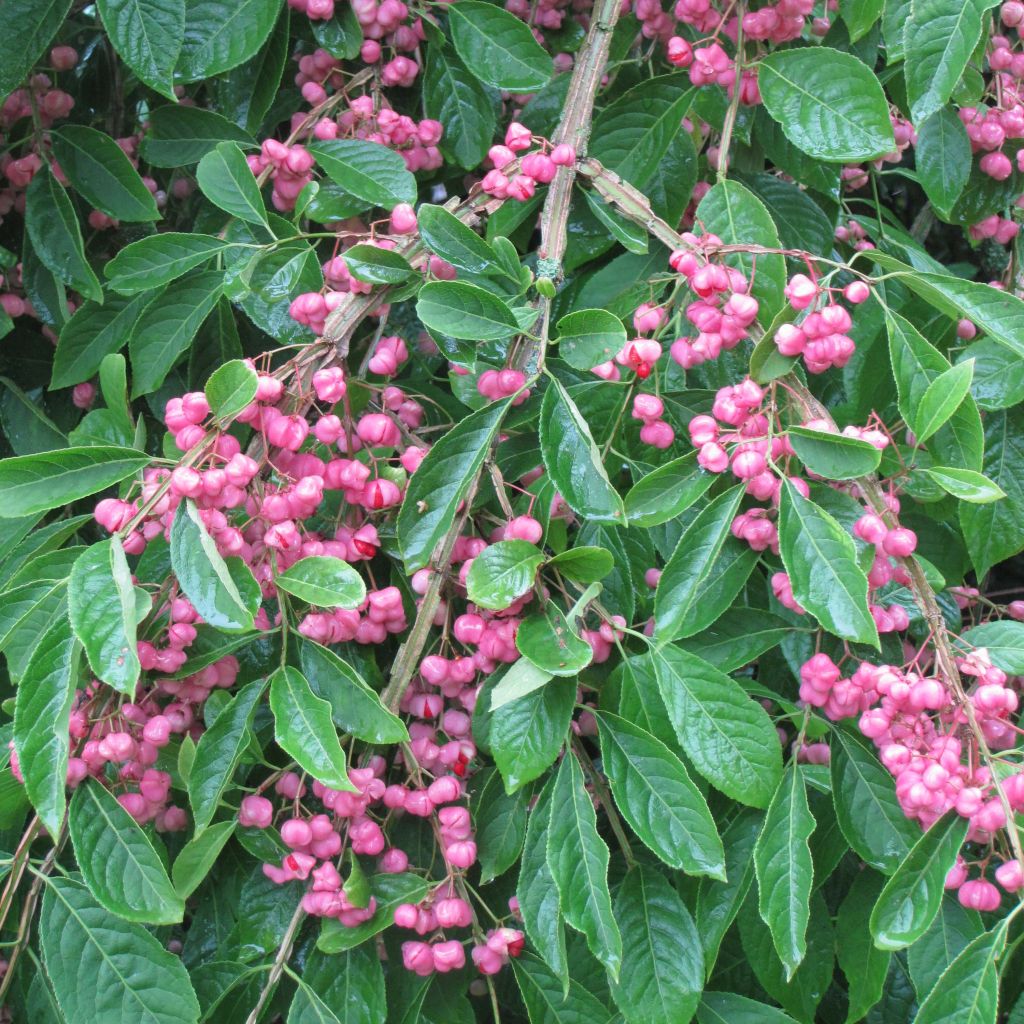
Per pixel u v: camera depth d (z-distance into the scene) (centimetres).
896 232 113
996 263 144
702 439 81
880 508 82
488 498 88
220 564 75
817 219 103
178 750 86
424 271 86
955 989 75
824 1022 101
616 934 78
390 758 94
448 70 102
